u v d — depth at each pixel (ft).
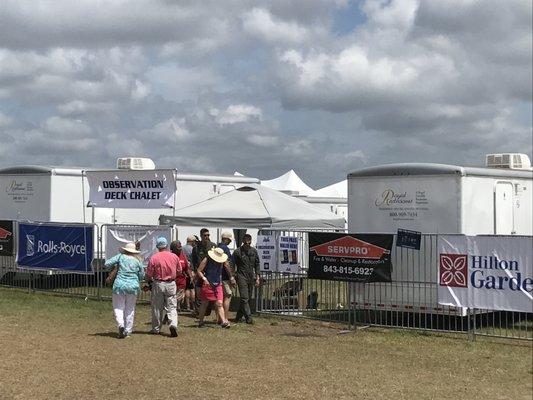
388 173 45.78
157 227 53.11
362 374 31.63
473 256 39.24
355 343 39.40
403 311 43.91
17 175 66.23
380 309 44.83
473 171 43.86
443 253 40.24
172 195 54.90
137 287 40.60
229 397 27.48
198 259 49.93
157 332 41.78
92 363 33.12
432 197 44.04
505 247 38.17
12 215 66.54
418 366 33.50
